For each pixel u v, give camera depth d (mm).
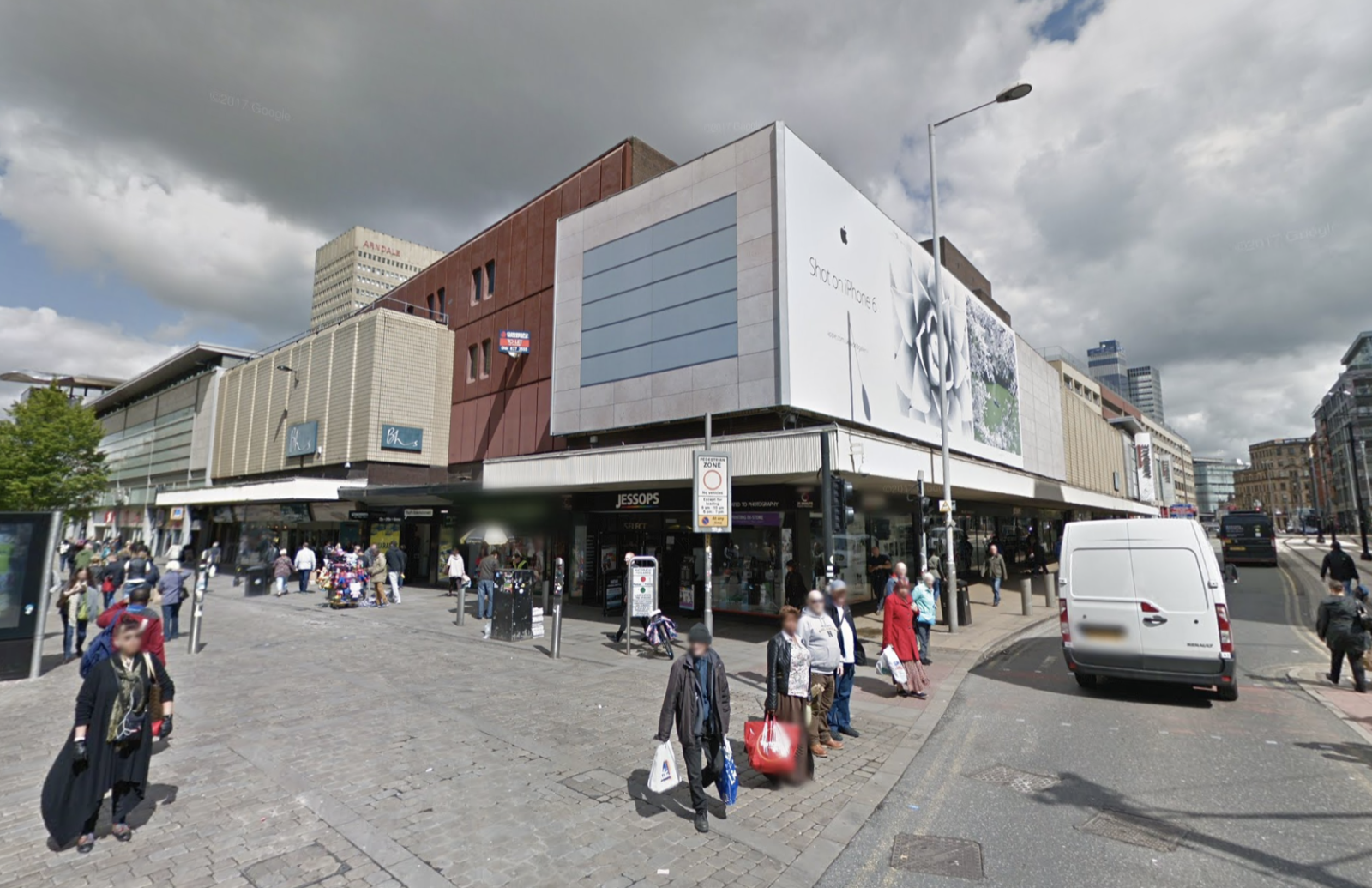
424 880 4176
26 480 39500
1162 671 8555
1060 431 42188
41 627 10258
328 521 29891
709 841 4805
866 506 19047
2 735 7234
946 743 7211
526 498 21438
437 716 7844
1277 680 10102
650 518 18844
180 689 9195
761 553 16219
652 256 18641
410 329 28875
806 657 6211
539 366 24359
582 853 4566
